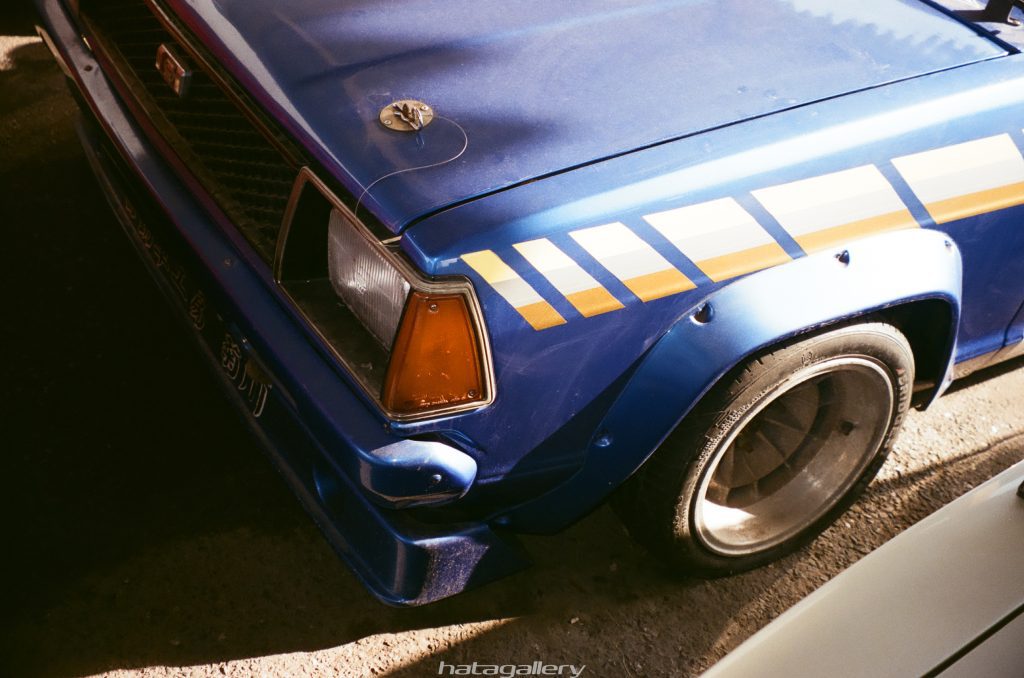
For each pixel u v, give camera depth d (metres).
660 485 2.20
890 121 2.08
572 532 2.64
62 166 3.60
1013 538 1.59
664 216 1.88
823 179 2.02
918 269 2.14
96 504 2.54
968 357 2.65
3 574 2.35
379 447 1.79
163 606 2.34
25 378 2.82
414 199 1.75
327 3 2.19
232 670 2.23
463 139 1.87
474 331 1.75
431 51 2.06
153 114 2.33
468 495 1.99
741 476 2.52
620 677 2.33
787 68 2.14
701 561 2.44
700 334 1.97
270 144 1.98
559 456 2.03
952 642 1.46
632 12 2.24
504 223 1.75
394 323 1.79
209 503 2.58
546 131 1.90
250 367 2.12
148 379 2.88
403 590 2.04
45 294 3.09
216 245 2.11
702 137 1.95
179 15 2.20
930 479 2.86
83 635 2.26
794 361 2.10
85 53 2.59
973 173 2.20
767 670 1.50
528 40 2.12
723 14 2.27
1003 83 2.22
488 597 2.46
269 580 2.43
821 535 2.69
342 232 1.84
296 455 2.10
